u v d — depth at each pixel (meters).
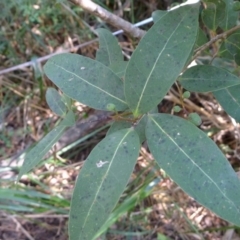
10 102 0.84
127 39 0.79
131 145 0.26
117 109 0.29
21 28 0.81
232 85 0.32
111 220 0.62
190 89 0.33
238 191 0.23
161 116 0.26
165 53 0.26
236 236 0.65
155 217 0.71
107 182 0.25
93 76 0.29
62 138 0.75
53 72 0.29
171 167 0.24
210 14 0.37
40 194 0.69
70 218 0.24
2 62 0.86
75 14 0.73
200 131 0.25
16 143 0.81
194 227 0.66
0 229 0.72
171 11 0.25
